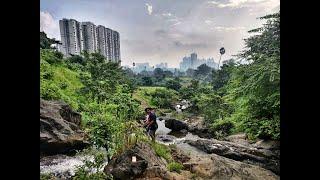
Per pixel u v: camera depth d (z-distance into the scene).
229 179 7.24
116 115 10.66
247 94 10.81
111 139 7.34
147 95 32.62
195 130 18.02
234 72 11.88
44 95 13.23
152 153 7.75
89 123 11.58
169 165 7.52
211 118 17.42
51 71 17.73
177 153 9.15
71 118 11.65
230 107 16.03
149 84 45.25
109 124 7.53
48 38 25.23
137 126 9.59
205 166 7.80
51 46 25.20
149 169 6.71
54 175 7.24
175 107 30.64
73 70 22.08
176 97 33.81
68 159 8.59
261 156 9.53
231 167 7.92
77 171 5.96
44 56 20.39
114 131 7.55
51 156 8.87
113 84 19.20
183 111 26.17
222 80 27.28
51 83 15.28
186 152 9.66
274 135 9.74
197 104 23.39
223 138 12.58
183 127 19.12
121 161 6.78
